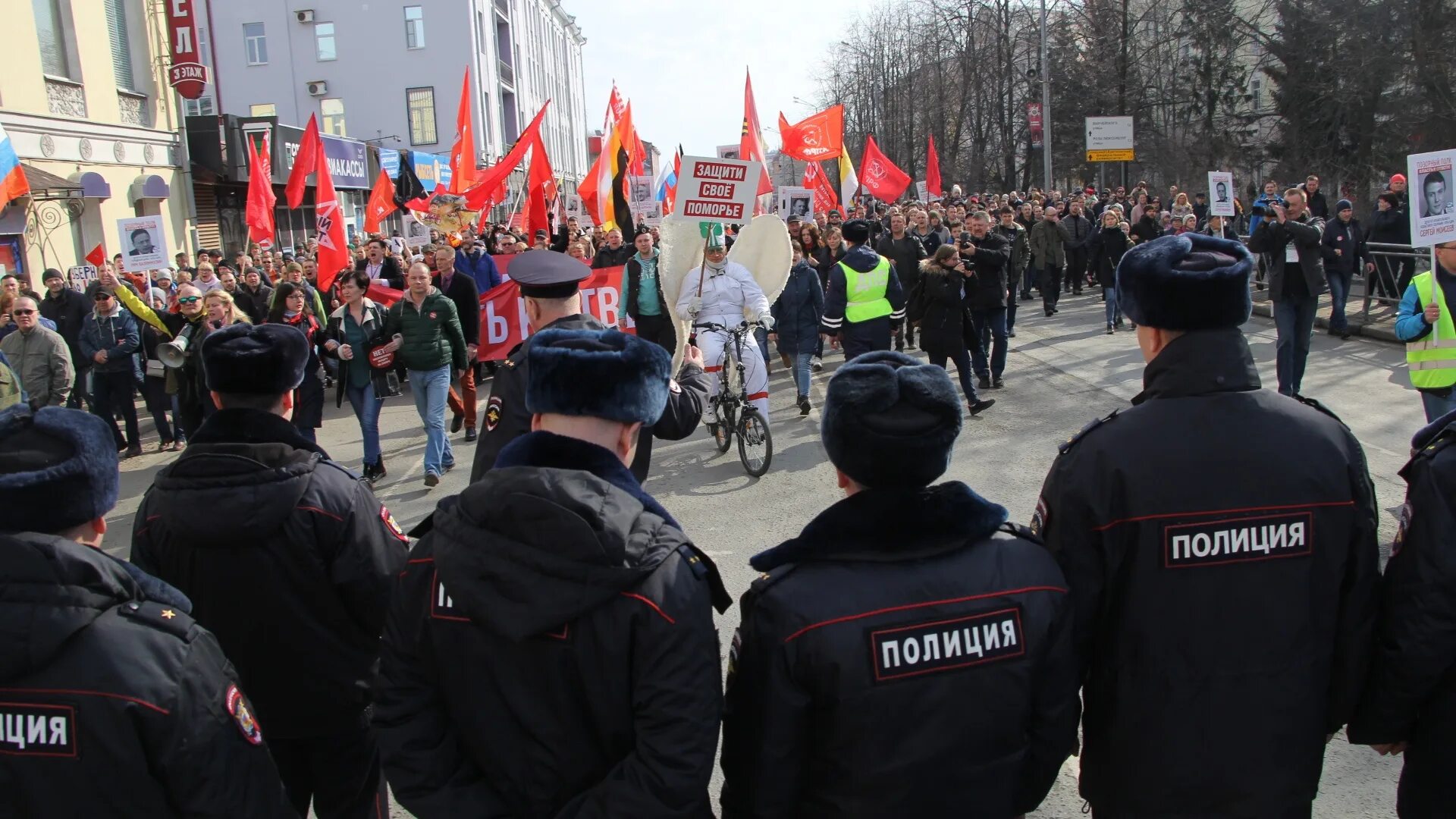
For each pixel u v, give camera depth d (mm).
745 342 8305
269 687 2729
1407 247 12469
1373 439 8109
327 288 13039
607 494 1894
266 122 23188
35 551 1836
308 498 2650
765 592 2008
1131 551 2213
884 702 1930
